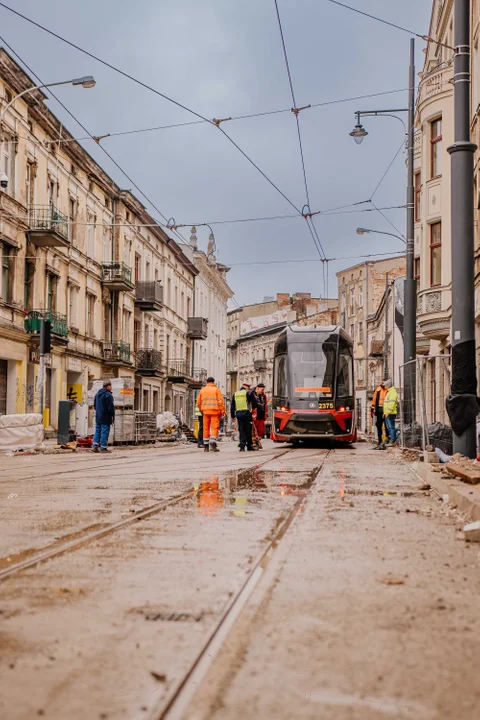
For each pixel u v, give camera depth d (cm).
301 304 9600
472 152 1248
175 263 5912
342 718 273
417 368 1769
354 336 7944
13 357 3012
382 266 7544
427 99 2917
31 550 587
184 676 312
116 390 2958
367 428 6975
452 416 1255
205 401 2292
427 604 434
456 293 1247
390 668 326
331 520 756
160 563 539
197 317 6425
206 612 411
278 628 383
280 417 2541
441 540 643
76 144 3669
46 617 401
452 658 341
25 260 3175
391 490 1055
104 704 284
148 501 920
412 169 2472
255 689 299
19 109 3023
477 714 279
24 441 2280
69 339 3691
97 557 560
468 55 1249
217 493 1016
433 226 2939
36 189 3225
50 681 308
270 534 667
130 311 4738
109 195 4347
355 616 408
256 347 9912
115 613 409
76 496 980
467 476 957
